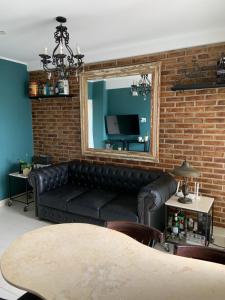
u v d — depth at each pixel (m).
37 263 1.26
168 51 2.93
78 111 3.77
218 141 2.76
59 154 4.10
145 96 3.17
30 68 4.10
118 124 3.43
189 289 1.08
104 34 2.71
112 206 2.73
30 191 4.32
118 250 1.39
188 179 2.97
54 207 3.06
